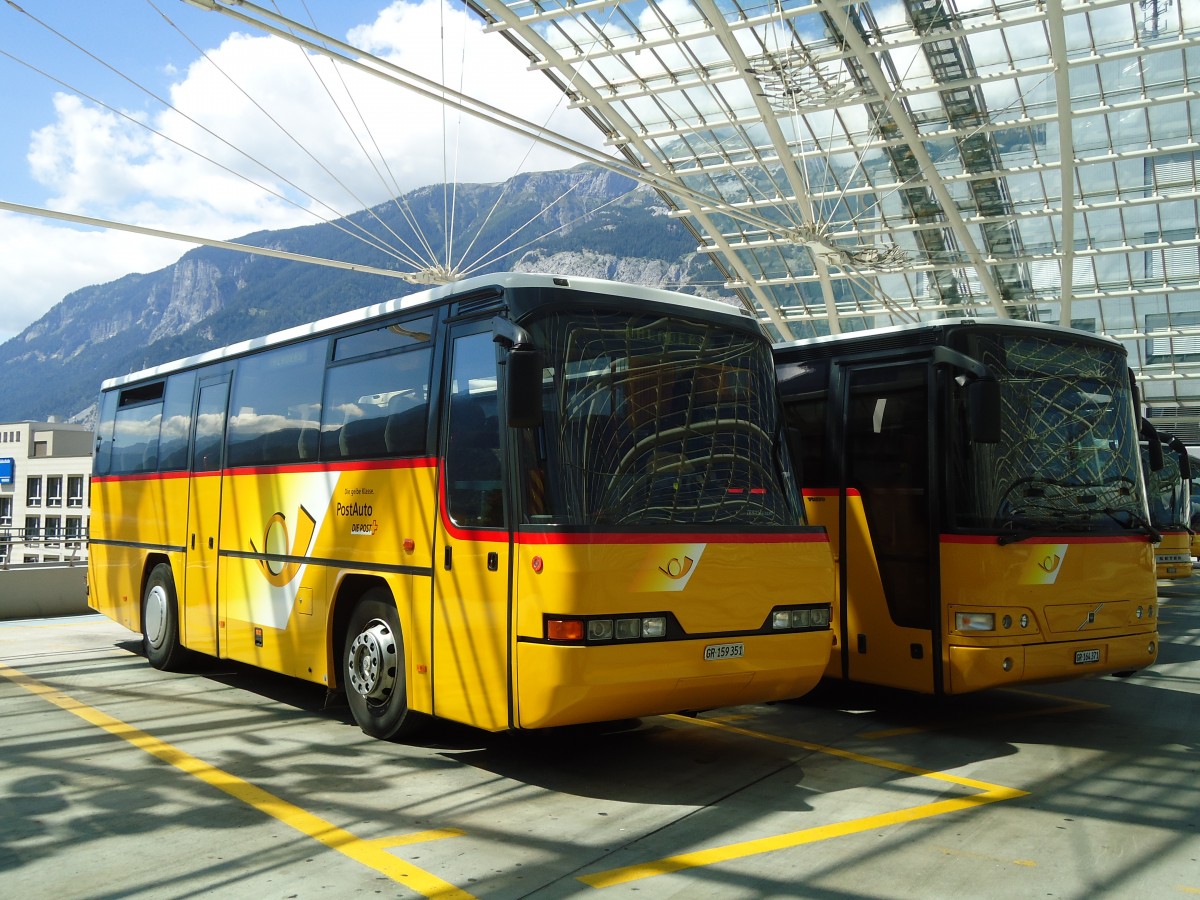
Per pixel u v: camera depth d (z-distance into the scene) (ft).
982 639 25.81
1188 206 108.37
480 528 21.26
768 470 23.32
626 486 20.63
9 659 38.40
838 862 16.48
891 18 82.23
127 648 41.24
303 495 27.73
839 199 110.63
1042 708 31.07
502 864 16.33
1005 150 101.65
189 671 35.58
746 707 31.19
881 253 110.42
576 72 94.79
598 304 21.90
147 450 37.55
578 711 19.33
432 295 24.02
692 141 109.29
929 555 27.04
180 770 22.24
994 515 26.61
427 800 19.99
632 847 17.21
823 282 131.95
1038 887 15.46
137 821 18.60
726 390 23.34
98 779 21.47
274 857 16.65
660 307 22.94
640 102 102.01
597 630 19.26
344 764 22.84
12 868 16.16
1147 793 20.97
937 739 26.45
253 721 27.53
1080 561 27.27
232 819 18.72
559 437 20.27
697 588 20.76
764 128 103.71
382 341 25.62
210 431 33.17
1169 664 40.24
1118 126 96.43
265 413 30.27
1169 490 73.82
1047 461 27.96
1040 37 83.56
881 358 29.30
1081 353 29.73
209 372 33.94
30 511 290.56
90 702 30.04
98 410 42.57
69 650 40.70
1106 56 83.35
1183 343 135.23
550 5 85.30
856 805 19.92
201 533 32.89
